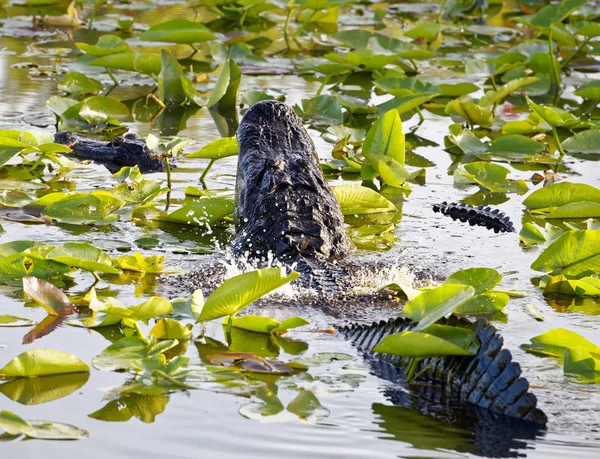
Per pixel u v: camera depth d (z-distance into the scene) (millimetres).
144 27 20922
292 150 10289
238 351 6914
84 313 7652
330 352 6887
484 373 5992
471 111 14555
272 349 6953
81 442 5445
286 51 19344
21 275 8375
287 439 5512
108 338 7098
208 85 16766
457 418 5832
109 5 23281
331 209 9477
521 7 23781
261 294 6984
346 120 15062
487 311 7844
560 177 12508
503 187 12086
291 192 9281
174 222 10523
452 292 6730
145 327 7402
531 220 10883
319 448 5410
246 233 9273
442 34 21219
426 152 13711
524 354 6891
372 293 8164
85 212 10367
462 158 13453
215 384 6273
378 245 9781
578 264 8641
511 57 17281
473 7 23719
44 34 20031
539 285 8625
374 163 12023
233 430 5609
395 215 10977
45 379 6324
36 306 7793
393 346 6227
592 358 6559
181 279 8586
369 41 18547
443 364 6312
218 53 18500
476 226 10602
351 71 17922
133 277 8648
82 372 6438
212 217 10352
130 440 5473
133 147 12867
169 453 5324
